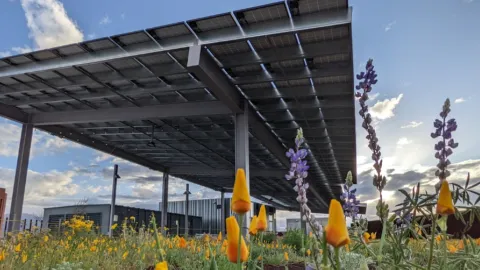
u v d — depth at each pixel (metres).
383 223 1.24
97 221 30.25
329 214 0.79
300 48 11.52
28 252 5.84
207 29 11.31
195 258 5.60
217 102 16.19
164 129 21.62
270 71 13.30
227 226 0.99
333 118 16.98
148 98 16.94
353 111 16.52
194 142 24.34
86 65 13.27
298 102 15.84
